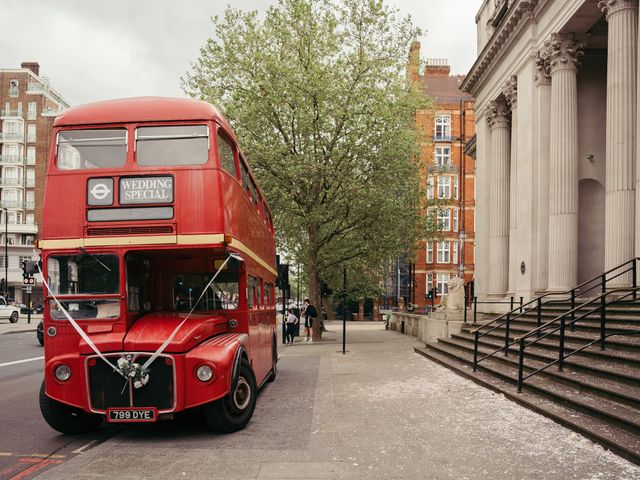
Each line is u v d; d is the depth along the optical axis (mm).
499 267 23891
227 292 8352
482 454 5945
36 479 5316
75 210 7137
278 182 24250
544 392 8461
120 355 6711
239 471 5473
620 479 5066
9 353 19156
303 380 12031
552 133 18344
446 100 55844
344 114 23391
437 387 10406
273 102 23391
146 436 7070
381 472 5402
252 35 24031
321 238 28391
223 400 7000
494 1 25469
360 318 65812
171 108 7348
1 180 69625
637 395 7008
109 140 7289
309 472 5418
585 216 19062
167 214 7086
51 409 7109
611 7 14922
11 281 68062
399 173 24969
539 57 19297
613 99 14672
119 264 7078
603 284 12281
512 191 21875
